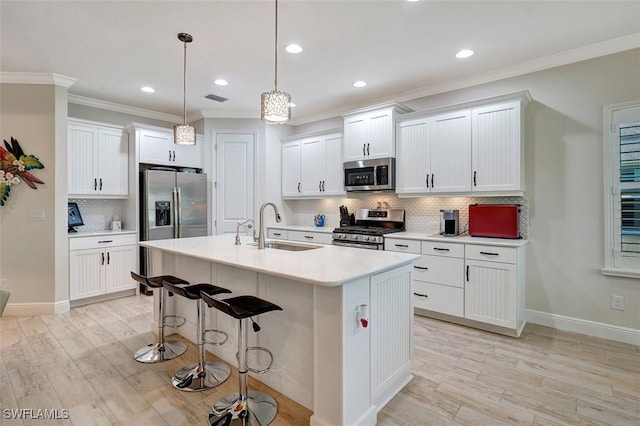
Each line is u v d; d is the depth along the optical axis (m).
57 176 3.67
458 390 2.17
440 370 2.42
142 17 2.52
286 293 2.12
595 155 3.02
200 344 2.35
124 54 3.14
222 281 2.61
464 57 3.22
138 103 4.68
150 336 3.06
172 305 3.13
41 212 3.62
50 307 3.65
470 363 2.52
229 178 5.16
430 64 3.38
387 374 2.06
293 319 2.08
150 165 4.83
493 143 3.28
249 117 5.18
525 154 3.35
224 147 5.15
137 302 4.11
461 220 3.81
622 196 2.91
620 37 2.83
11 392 2.13
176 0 2.31
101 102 4.55
